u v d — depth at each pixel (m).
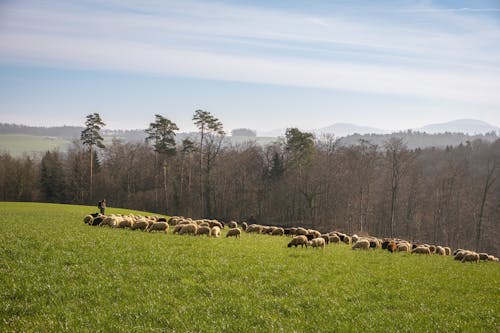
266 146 114.94
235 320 15.22
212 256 26.27
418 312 17.55
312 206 100.38
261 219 107.12
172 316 15.09
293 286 20.27
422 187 104.12
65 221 43.53
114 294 17.02
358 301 18.58
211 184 107.75
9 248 24.33
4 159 114.06
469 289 22.72
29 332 13.16
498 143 136.62
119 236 32.56
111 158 119.75
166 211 103.50
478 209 96.50
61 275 19.14
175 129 100.50
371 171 98.88
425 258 35.41
